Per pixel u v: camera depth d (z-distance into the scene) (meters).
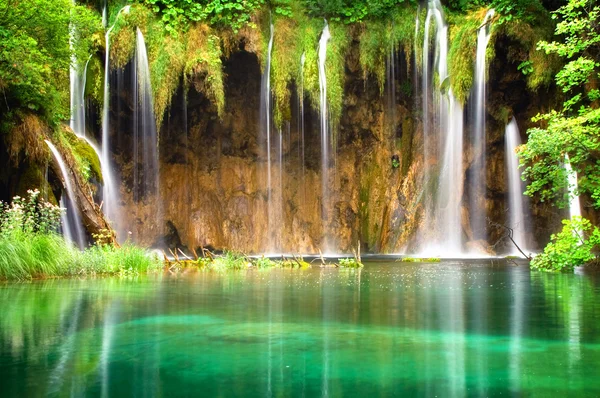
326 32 21.05
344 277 10.18
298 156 22.42
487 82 18.91
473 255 19.62
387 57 21.30
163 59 18.84
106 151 18.91
